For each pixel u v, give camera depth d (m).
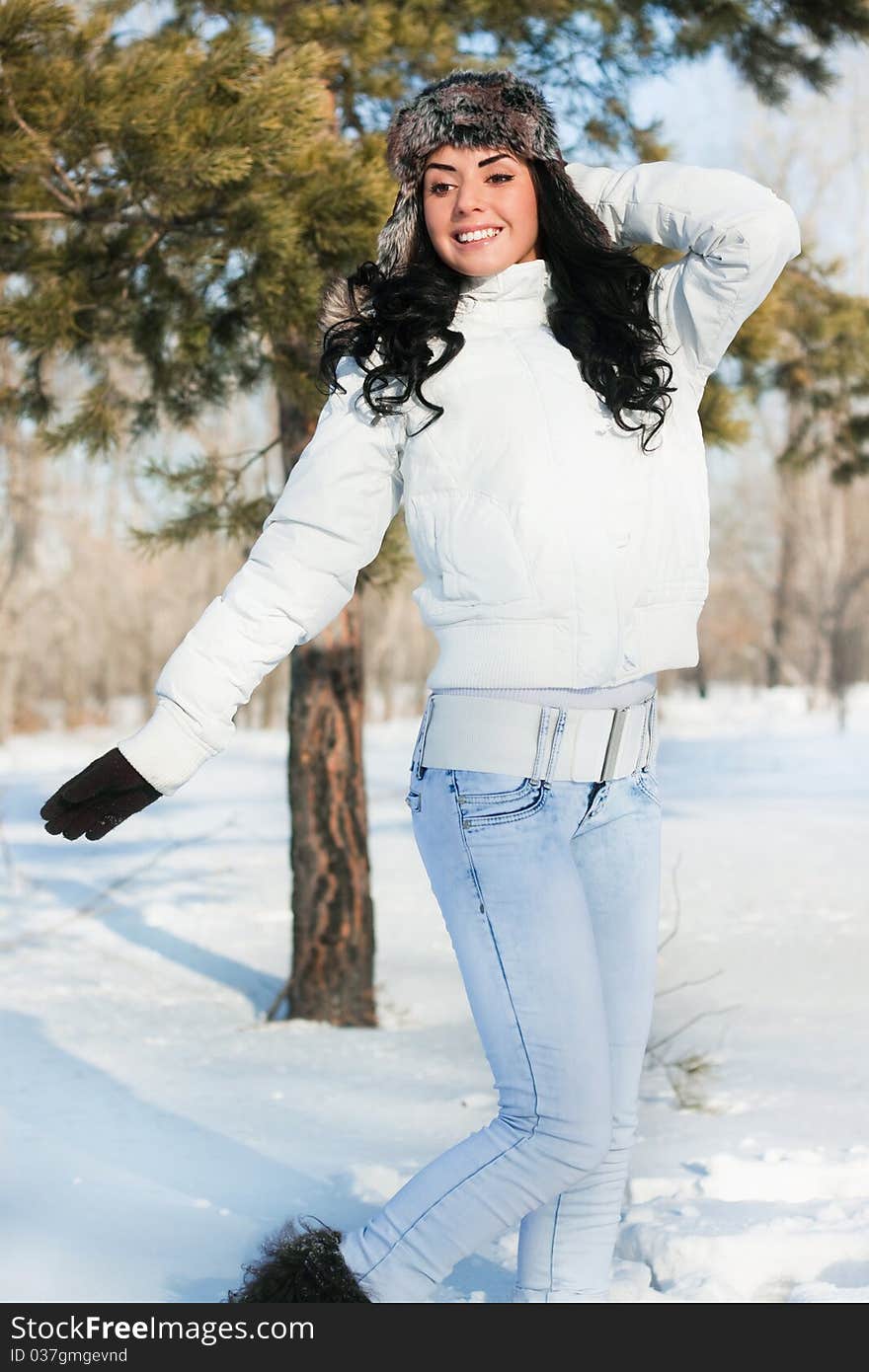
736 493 38.19
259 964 6.95
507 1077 2.17
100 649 43.47
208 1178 3.45
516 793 2.13
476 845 2.14
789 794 15.02
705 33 6.03
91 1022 5.58
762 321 6.29
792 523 35.59
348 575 2.27
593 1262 2.35
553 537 2.11
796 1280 2.72
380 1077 4.62
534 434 2.13
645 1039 2.33
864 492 37.56
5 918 8.06
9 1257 2.87
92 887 9.25
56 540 34.69
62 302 4.50
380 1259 2.26
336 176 4.08
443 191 2.25
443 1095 4.34
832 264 7.58
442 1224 2.21
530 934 2.12
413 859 10.87
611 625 2.14
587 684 2.14
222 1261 2.84
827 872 9.37
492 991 2.16
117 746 2.21
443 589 2.18
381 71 5.38
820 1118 3.75
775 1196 3.13
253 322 4.63
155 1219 3.12
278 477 6.54
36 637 39.81
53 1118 4.04
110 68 3.93
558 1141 2.14
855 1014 5.24
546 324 2.25
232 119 3.84
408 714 44.78
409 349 2.15
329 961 5.71
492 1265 2.83
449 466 2.16
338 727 5.79
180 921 7.99
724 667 53.91
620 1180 2.35
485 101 2.21
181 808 14.71
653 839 2.28
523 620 2.12
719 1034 4.94
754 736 25.91
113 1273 2.76
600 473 2.14
